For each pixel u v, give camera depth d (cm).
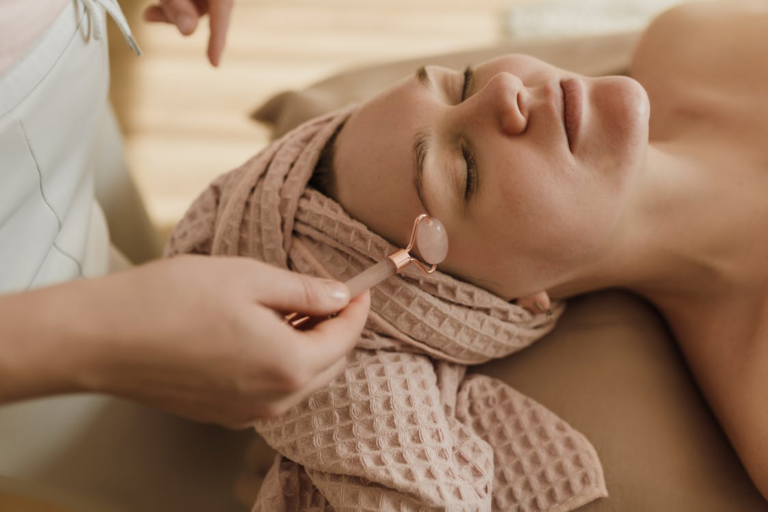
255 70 221
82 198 92
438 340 92
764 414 85
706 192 94
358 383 83
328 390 83
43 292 48
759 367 88
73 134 78
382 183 90
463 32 227
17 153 67
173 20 96
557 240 84
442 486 75
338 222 91
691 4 120
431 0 243
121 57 225
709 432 92
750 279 95
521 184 81
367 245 89
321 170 99
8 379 45
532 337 98
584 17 205
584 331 102
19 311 46
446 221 86
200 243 101
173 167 195
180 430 109
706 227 95
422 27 232
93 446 96
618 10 204
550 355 100
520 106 83
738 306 95
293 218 94
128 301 48
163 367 49
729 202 95
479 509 76
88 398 96
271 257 94
